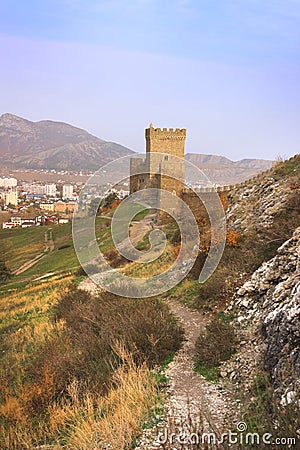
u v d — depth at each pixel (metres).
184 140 57.62
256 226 21.67
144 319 13.29
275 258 13.48
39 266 56.12
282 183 25.88
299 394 6.73
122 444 7.66
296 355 8.19
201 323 14.84
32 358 15.87
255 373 9.34
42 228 97.38
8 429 10.08
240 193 28.31
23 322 23.34
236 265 17.33
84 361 12.48
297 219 17.75
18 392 12.44
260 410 7.48
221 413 8.43
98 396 10.28
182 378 10.61
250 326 11.98
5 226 121.88
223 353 11.11
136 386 9.83
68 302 20.95
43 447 8.92
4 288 43.81
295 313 8.73
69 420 9.78
